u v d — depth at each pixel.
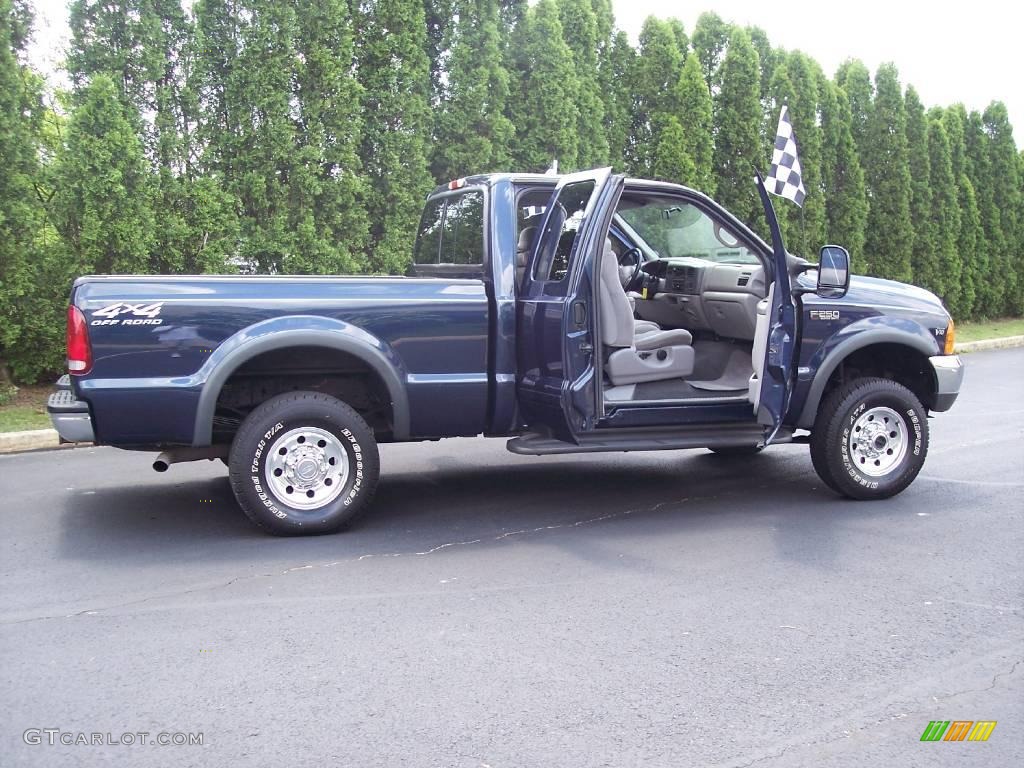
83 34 10.13
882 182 18.92
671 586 4.75
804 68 17.09
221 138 10.92
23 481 7.08
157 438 5.27
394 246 12.13
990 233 21.48
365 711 3.44
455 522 5.96
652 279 7.08
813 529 5.77
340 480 5.63
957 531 5.72
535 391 5.76
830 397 6.37
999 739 3.26
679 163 15.23
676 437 5.95
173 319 5.21
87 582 4.80
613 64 15.91
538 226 5.99
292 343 5.36
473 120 12.89
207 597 4.59
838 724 3.36
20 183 9.54
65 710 3.45
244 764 3.08
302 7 11.18
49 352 10.20
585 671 3.77
